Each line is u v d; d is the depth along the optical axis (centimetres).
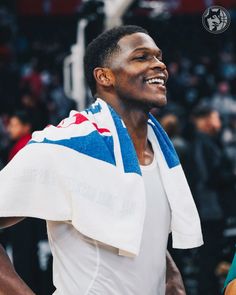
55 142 262
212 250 632
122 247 256
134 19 784
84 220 256
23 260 571
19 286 258
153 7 774
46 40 1692
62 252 267
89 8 679
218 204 636
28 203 260
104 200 259
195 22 1587
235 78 1544
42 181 260
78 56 670
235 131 1089
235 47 1652
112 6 700
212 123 682
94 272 262
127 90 273
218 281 638
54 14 1673
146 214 270
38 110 654
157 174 278
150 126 285
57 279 270
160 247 274
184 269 670
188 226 277
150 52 274
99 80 279
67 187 259
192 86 1474
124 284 264
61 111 1208
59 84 1445
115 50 275
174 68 1510
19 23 1709
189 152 608
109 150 264
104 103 274
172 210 276
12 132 619
